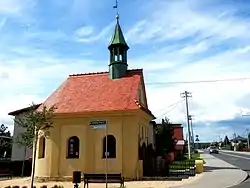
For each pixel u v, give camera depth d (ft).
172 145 132.36
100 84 92.58
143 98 94.84
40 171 83.35
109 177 64.54
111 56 95.20
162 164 87.86
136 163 78.54
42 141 86.58
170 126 135.85
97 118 82.58
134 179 77.51
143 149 85.87
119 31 96.32
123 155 79.41
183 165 116.57
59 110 84.94
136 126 80.38
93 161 80.89
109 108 82.07
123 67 93.97
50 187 66.90
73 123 83.82
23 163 101.14
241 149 363.56
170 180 76.54
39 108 88.22
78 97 89.04
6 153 159.53
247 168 111.86
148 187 64.23
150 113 91.81
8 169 106.01
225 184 67.77
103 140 81.71
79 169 80.89
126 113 80.89
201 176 83.66
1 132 182.91
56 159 82.79
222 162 147.54
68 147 83.82
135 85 88.43
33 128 66.39
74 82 95.96
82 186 69.26
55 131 84.28
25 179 89.10
